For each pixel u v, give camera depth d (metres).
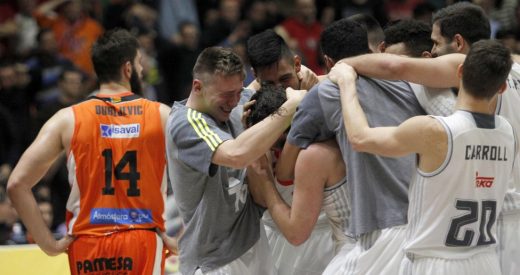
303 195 6.45
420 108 6.46
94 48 7.34
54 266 8.78
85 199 7.15
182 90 16.55
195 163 6.32
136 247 7.15
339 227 6.63
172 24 18.11
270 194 6.63
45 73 15.73
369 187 6.24
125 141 7.19
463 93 5.89
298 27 16.77
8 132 14.46
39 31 16.38
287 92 6.45
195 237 6.66
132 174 7.19
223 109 6.44
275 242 7.30
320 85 6.40
